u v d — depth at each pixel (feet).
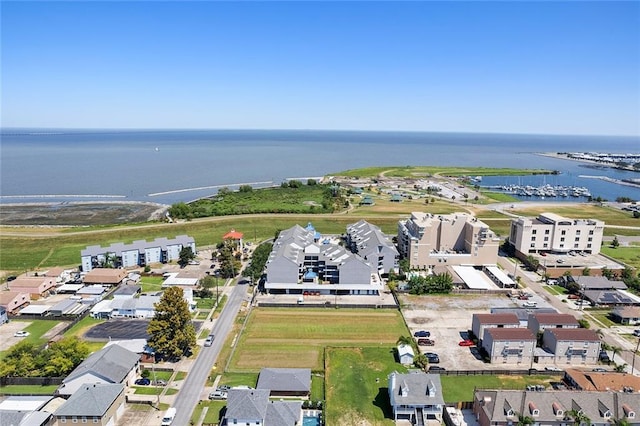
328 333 314.14
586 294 374.63
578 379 242.37
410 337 300.81
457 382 254.06
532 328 304.71
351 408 231.71
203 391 245.04
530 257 457.68
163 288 393.70
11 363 253.65
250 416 207.41
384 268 432.25
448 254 447.83
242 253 495.82
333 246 441.27
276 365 272.92
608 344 299.17
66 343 264.11
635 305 359.05
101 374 232.53
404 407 221.87
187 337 277.23
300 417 221.05
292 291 384.68
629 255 498.69
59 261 474.49
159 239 473.67
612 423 203.51
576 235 480.23
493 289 386.11
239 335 308.81
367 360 278.46
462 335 311.88
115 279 400.26
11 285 376.48
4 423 201.87
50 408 222.28
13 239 520.42
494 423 205.98
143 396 239.50
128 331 314.55
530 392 214.48
